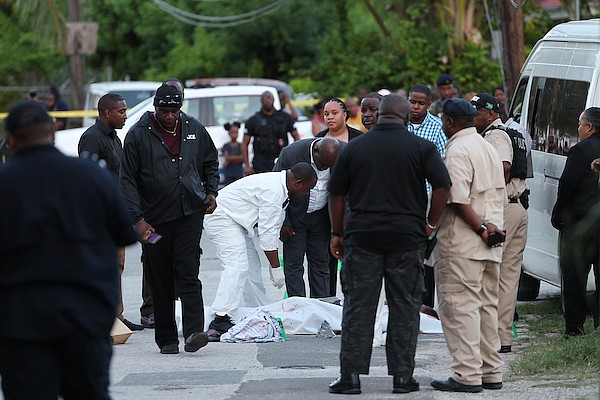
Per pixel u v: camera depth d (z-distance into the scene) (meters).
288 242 30.84
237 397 21.16
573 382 22.12
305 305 29.62
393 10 74.50
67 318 14.69
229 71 121.88
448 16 69.31
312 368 24.50
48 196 14.86
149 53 127.56
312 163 30.31
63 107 78.69
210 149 26.44
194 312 26.11
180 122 25.80
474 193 21.52
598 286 27.11
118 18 129.62
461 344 21.33
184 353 26.66
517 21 49.41
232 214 28.53
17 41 119.75
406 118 22.02
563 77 31.83
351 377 21.28
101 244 15.12
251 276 30.78
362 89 64.06
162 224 25.64
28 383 14.76
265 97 53.56
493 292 21.95
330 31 109.88
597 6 62.28
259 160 53.72
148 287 31.00
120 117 29.47
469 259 21.28
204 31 122.25
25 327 14.63
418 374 23.70
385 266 21.28
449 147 21.69
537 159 32.75
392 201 21.05
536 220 32.75
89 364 14.95
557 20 74.62
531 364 23.97
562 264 27.33
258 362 25.33
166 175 25.44
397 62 69.00
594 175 26.53
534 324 30.58
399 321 21.28
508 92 49.72
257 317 28.56
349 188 21.48
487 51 67.19
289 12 118.38
